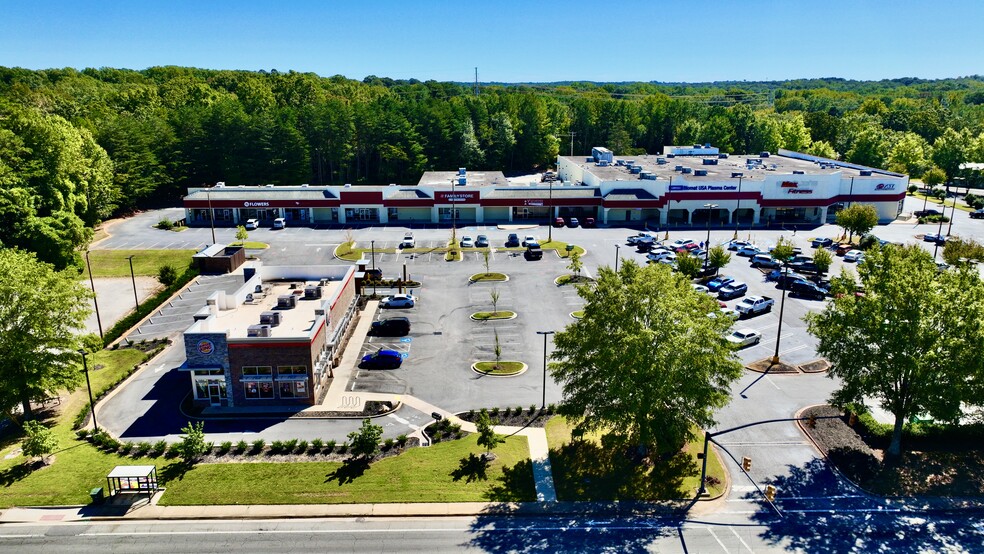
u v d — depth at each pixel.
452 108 173.12
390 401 48.91
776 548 34.03
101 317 67.94
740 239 98.88
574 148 192.25
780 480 39.66
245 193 110.06
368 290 74.81
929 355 36.88
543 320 65.50
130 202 117.50
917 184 151.75
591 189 111.19
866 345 40.12
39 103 176.50
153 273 82.38
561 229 105.12
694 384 37.16
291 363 48.03
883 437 43.28
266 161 137.38
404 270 77.44
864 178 111.75
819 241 93.81
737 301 69.81
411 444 43.22
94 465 40.88
